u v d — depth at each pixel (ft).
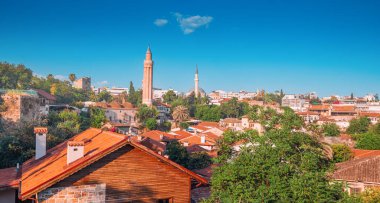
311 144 73.41
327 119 440.45
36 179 60.85
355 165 96.63
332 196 55.77
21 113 212.02
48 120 234.38
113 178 59.98
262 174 59.06
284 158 65.92
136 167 61.93
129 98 620.08
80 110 346.95
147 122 395.14
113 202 59.62
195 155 164.55
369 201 70.08
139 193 61.82
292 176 59.16
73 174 57.41
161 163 64.08
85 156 59.93
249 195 56.34
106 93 635.66
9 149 115.75
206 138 247.09
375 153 164.04
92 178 58.54
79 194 57.62
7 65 441.68
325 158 75.51
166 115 540.11
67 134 155.63
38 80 517.96
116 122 435.94
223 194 59.72
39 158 83.92
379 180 87.45
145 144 86.69
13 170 83.82
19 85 435.94
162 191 63.77
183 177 65.98
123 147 60.95
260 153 62.95
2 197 64.69
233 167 60.54
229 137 70.08
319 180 57.11
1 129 174.09
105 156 59.62
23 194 53.98
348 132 365.61
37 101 237.25
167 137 237.25
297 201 53.72
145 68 552.00
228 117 536.83
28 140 122.42
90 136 81.10
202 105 563.48
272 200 55.52
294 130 78.84
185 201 65.72
